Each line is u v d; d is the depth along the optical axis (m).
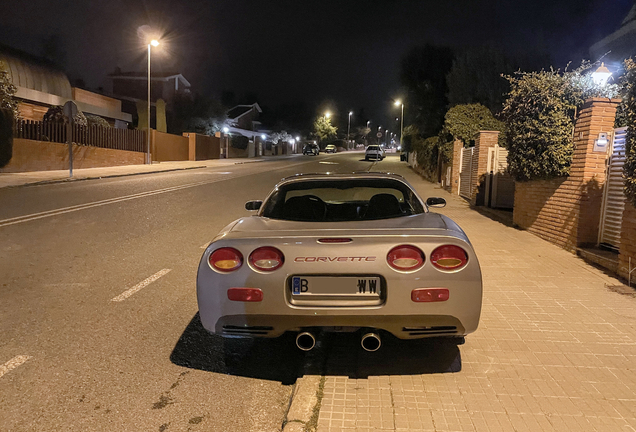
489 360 3.84
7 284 5.90
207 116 41.94
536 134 8.09
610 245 7.12
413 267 3.28
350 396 3.30
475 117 18.70
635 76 5.73
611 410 3.07
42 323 4.68
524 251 7.68
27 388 3.44
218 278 3.38
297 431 2.88
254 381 3.64
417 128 29.55
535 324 4.58
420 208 4.51
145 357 3.99
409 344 4.19
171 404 3.27
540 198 8.94
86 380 3.57
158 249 7.85
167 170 25.25
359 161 45.31
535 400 3.21
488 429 2.87
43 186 16.03
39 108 24.70
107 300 5.38
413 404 3.18
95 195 14.02
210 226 9.85
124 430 2.95
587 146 7.31
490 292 5.57
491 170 13.57
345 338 4.42
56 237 8.50
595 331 4.40
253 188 17.34
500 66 21.28
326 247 3.33
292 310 3.31
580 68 8.35
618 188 6.94
